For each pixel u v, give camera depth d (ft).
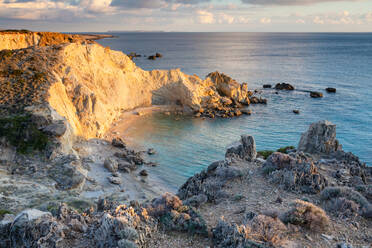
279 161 70.03
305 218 42.19
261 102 283.79
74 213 45.14
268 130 209.87
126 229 35.88
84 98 178.91
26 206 79.15
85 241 37.65
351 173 74.43
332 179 68.23
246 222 41.75
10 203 79.00
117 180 122.62
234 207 50.96
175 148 172.65
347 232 41.32
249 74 451.53
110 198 102.78
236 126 217.56
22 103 138.82
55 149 118.73
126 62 245.65
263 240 36.55
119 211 41.37
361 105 269.85
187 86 256.93
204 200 54.19
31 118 125.18
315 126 105.29
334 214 47.09
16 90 151.02
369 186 62.85
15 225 37.93
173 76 268.41
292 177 60.54
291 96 309.22
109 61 235.81
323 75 441.27
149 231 39.58
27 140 119.24
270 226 39.37
